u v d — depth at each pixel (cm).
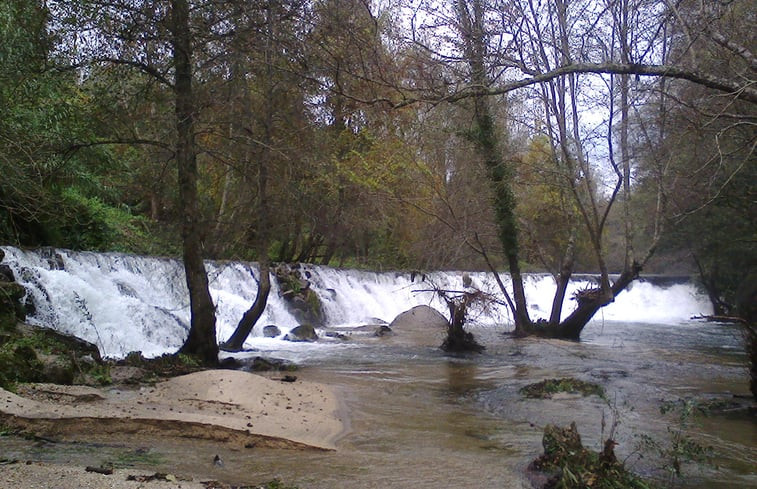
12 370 884
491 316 2006
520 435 831
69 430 713
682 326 2622
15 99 1066
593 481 611
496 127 1892
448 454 735
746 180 1736
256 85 1442
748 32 838
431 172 2075
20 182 1079
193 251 1284
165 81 1225
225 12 1157
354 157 2141
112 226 2206
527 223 2269
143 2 1134
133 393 929
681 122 1202
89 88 1266
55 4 1071
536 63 993
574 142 1898
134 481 554
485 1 880
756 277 2650
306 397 1002
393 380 1248
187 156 1271
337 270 2566
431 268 2562
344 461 695
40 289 1356
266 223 1559
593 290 1941
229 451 704
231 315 1866
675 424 892
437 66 761
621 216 2492
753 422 908
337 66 763
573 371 1368
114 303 1506
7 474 545
